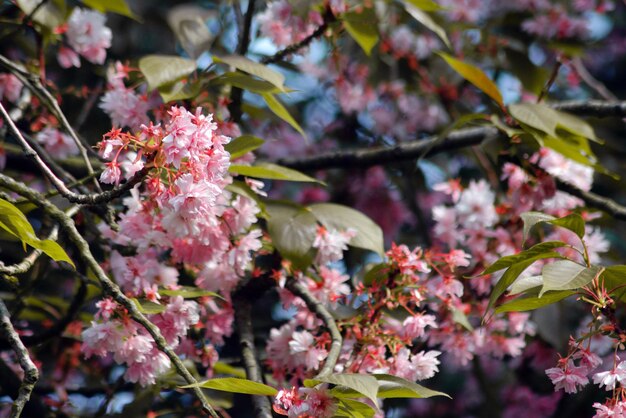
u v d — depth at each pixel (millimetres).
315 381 1774
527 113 2176
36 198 1895
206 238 1973
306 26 2285
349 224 2127
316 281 2127
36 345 2223
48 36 2244
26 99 2277
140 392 2244
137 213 2000
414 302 2068
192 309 1975
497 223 2371
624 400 1802
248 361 2092
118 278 2039
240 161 2088
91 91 2387
